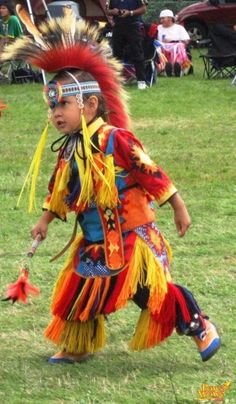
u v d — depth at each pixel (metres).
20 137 24.34
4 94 33.59
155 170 9.07
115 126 9.42
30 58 9.27
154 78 36.34
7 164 20.27
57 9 36.97
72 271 9.37
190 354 9.85
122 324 10.77
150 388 8.94
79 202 9.17
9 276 12.58
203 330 9.30
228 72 38.69
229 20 51.84
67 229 14.91
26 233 14.77
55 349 10.06
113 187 9.05
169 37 40.06
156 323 9.18
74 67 9.20
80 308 9.27
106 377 9.24
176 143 23.08
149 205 9.35
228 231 14.83
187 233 14.67
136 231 9.19
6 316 11.08
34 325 10.78
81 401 8.62
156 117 27.75
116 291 9.12
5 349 10.07
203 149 22.17
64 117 9.12
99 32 9.45
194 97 32.16
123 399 8.63
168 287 9.22
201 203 16.61
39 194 17.31
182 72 39.78
